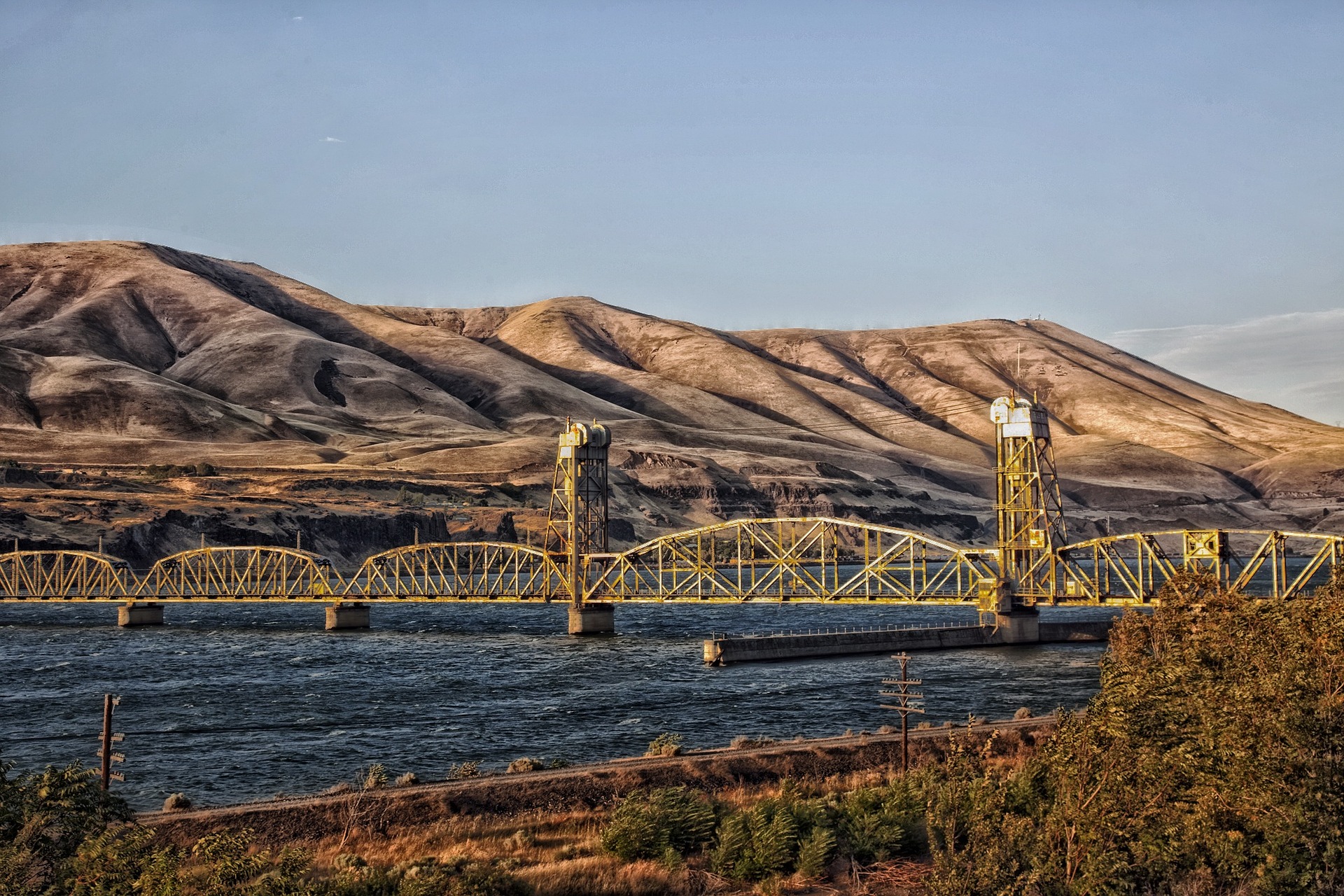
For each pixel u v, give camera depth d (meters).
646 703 145.38
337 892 61.62
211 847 61.38
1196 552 191.00
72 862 60.75
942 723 123.94
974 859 56.69
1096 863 53.81
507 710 141.00
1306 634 67.06
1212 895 55.06
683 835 74.06
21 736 126.81
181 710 143.25
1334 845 55.25
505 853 72.69
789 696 149.62
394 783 94.88
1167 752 55.69
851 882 67.38
